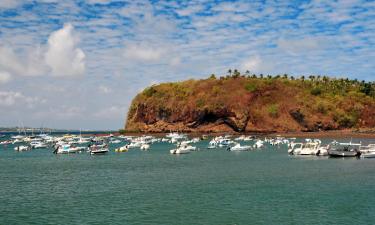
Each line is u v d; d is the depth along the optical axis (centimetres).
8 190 5491
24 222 3809
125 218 3881
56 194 5141
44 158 10631
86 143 17112
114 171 7425
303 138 18262
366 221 3631
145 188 5453
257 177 6244
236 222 3684
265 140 16225
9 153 12662
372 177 6031
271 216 3850
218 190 5175
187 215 3950
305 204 4284
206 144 15850
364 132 19662
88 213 4100
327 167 7369
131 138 19350
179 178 6334
